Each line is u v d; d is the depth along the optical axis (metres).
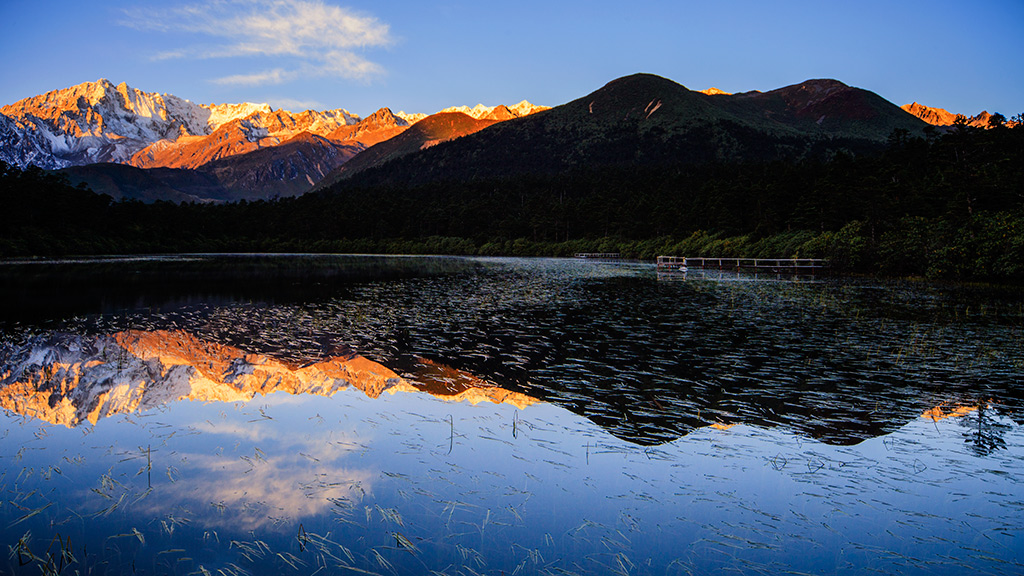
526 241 112.31
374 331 17.94
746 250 64.69
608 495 6.91
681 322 20.14
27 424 9.25
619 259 87.69
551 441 8.54
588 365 13.38
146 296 28.06
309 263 67.50
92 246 79.88
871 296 29.75
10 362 13.41
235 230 127.62
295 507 6.58
